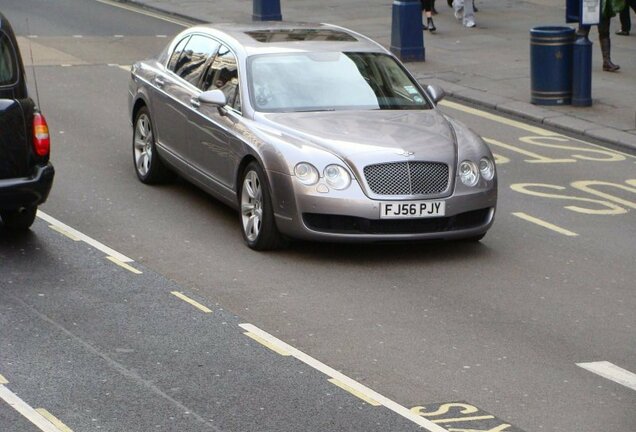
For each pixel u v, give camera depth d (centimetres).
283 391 950
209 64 1503
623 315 1164
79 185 1606
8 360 998
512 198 1616
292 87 1407
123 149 1823
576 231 1466
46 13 3325
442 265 1311
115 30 3044
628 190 1681
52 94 2231
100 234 1390
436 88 1472
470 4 3019
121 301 1161
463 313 1155
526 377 997
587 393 966
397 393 955
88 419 884
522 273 1290
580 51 2166
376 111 1401
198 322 1107
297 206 1278
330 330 1097
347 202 1268
